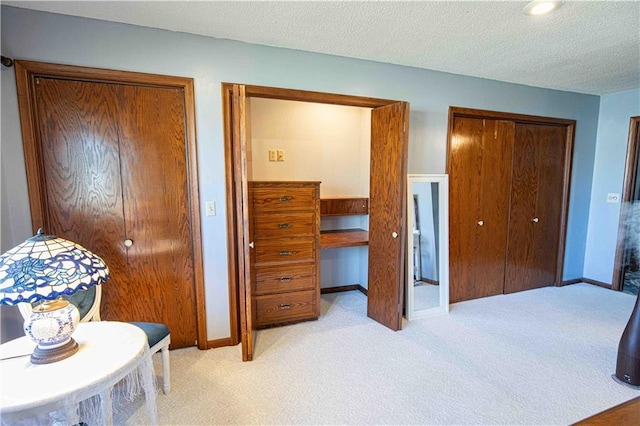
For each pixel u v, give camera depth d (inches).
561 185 153.9
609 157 153.1
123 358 52.8
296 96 101.1
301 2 71.9
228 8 74.9
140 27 84.7
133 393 68.2
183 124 93.0
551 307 132.5
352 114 149.6
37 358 51.1
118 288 92.1
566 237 157.3
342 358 94.5
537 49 98.2
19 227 79.6
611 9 73.8
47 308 52.6
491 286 144.9
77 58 80.7
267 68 97.2
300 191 115.9
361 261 155.0
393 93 114.3
